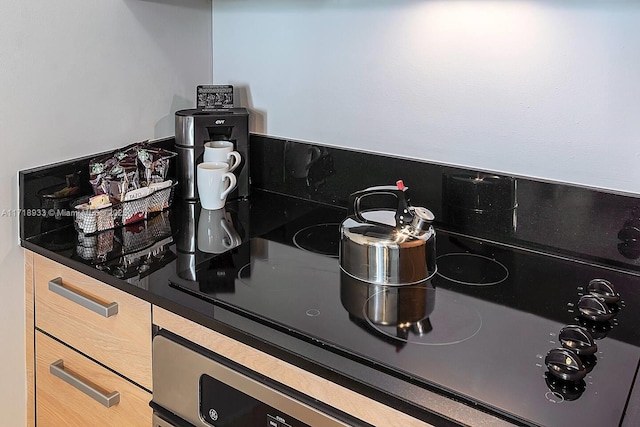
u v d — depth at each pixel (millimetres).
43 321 1529
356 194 1391
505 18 1423
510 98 1456
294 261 1425
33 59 1457
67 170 1566
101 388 1428
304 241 1545
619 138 1351
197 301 1217
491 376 993
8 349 1561
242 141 1783
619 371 1033
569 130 1402
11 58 1418
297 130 1804
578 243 1430
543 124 1430
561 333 1088
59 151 1555
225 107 1792
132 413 1374
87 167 1613
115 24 1611
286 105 1804
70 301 1443
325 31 1683
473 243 1538
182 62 1814
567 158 1418
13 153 1465
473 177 1528
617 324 1188
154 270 1356
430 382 970
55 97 1519
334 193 1769
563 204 1428
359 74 1657
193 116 1711
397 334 1111
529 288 1317
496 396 944
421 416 925
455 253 1481
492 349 1075
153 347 1274
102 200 1540
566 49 1368
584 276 1375
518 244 1508
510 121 1469
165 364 1259
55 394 1551
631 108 1325
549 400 939
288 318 1154
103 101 1626
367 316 1172
